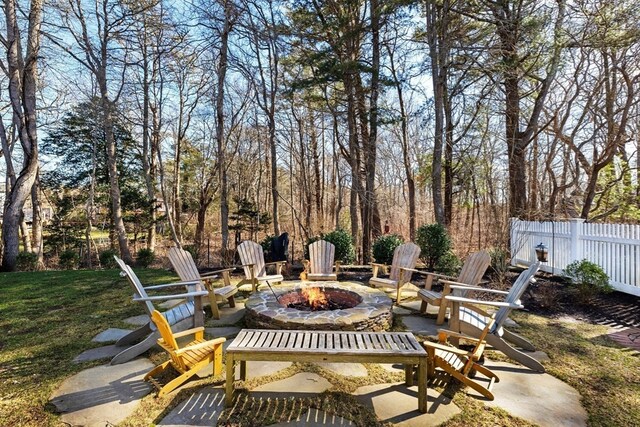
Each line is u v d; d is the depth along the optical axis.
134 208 14.05
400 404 2.41
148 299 3.08
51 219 13.97
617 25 8.02
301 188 16.55
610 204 12.12
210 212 19.62
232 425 2.18
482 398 2.50
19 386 2.68
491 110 9.55
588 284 4.99
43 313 4.62
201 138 17.67
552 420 2.25
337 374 2.85
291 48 10.33
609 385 2.72
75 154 13.78
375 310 3.91
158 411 2.33
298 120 14.22
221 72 9.80
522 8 8.90
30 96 8.91
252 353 2.37
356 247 11.01
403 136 14.13
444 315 4.14
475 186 11.73
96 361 3.13
